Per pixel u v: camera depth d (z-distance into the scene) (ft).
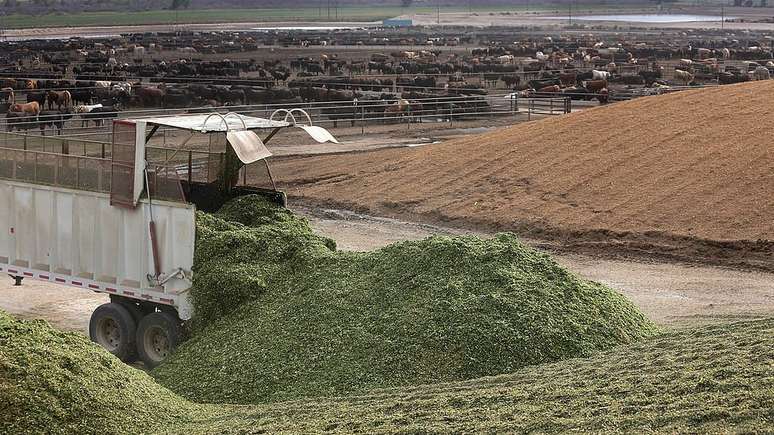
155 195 57.00
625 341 50.01
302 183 118.73
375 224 99.96
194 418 43.78
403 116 182.60
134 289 58.08
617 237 89.10
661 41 491.72
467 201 103.04
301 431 39.45
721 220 88.22
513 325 48.24
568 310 50.21
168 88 222.28
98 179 59.00
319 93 212.23
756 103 114.83
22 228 62.80
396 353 47.60
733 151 101.65
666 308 67.92
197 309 55.36
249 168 64.95
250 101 212.43
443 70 311.06
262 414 43.45
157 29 652.07
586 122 117.91
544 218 95.35
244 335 52.08
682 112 115.75
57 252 61.36
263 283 55.11
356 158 128.98
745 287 73.67
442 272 52.13
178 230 56.29
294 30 625.82
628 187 99.04
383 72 314.35
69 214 60.49
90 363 44.24
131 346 58.08
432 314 49.11
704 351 44.27
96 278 59.67
